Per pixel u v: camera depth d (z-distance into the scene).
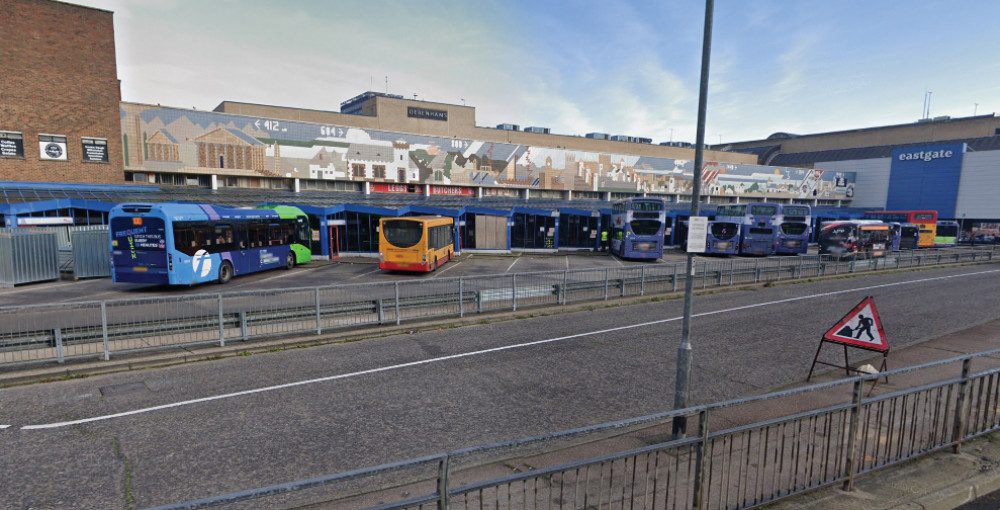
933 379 9.60
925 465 5.96
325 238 31.92
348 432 7.16
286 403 8.23
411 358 10.88
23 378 9.13
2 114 25.75
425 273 25.69
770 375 10.01
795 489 5.22
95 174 28.52
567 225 41.59
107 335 10.21
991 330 13.99
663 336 13.09
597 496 5.24
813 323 14.84
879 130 72.38
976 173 57.12
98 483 5.73
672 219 45.94
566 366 10.42
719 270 22.00
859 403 5.35
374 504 5.29
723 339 12.86
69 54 27.44
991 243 55.44
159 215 18.41
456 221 35.84
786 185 64.31
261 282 21.83
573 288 17.75
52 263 21.55
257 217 23.88
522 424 7.51
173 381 9.27
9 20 25.75
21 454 6.41
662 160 54.88
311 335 12.45
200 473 5.98
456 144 42.56
